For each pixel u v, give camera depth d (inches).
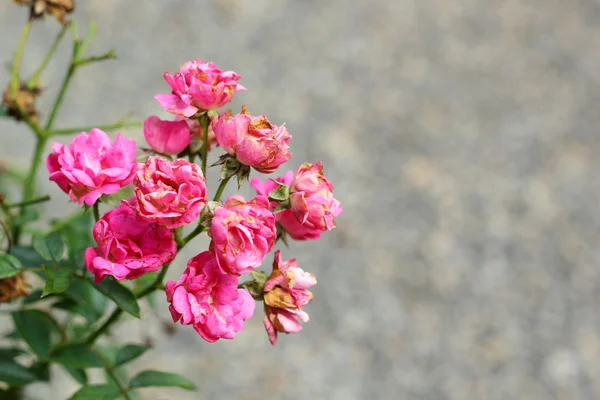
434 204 88.7
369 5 115.3
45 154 54.1
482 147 96.4
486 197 90.4
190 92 34.8
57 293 36.0
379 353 75.9
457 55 109.3
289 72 101.3
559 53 112.2
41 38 96.4
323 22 110.7
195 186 33.5
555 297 81.7
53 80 91.2
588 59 112.0
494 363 76.0
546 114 102.3
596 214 90.3
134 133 83.0
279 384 72.2
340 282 80.1
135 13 104.0
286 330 34.9
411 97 101.4
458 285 81.7
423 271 82.4
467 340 77.6
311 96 98.5
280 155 34.4
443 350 76.7
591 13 121.2
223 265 33.5
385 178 90.6
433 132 97.2
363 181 89.8
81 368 38.6
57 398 65.1
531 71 108.6
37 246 36.4
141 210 33.4
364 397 72.7
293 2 112.7
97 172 34.3
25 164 80.3
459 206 89.0
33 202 37.5
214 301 33.9
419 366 75.4
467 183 91.7
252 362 73.4
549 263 84.6
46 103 87.6
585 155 97.3
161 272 36.4
